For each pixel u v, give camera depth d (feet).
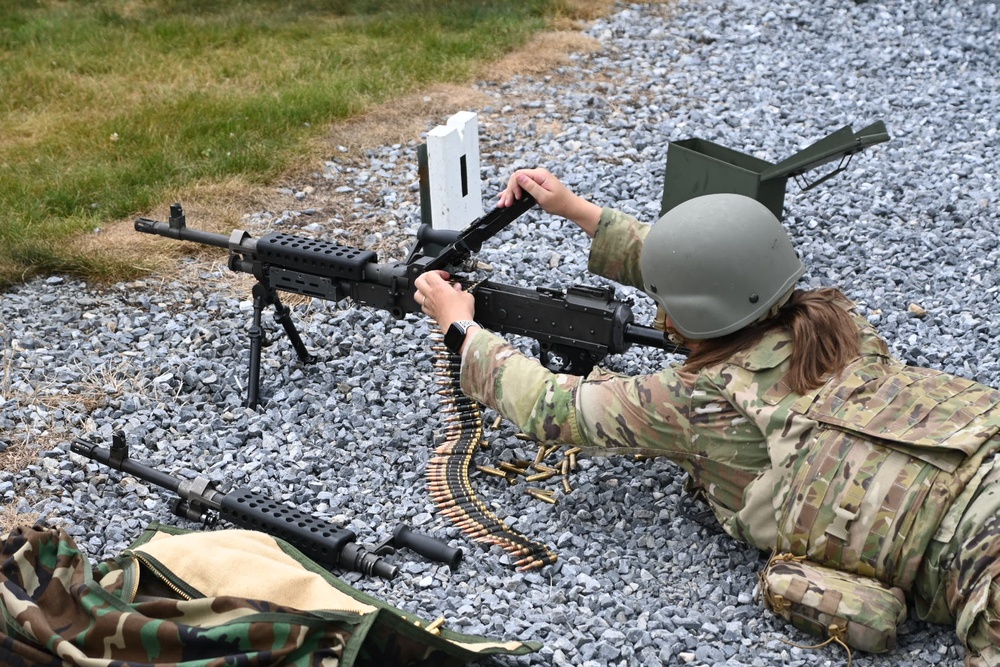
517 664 11.79
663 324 13.05
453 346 13.74
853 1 35.81
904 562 11.48
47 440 15.78
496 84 30.07
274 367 17.62
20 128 27.04
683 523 13.98
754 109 28.40
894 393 11.89
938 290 19.85
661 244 12.25
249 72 30.76
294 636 10.89
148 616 11.35
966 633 11.04
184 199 23.53
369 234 22.39
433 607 12.61
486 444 15.76
